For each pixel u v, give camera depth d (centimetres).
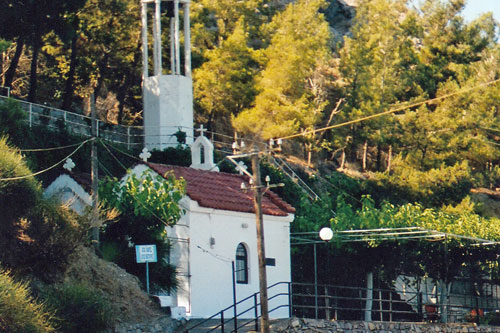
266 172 6712
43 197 4088
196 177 4944
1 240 3825
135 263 4400
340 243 5350
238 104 8419
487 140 9394
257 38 9431
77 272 4012
